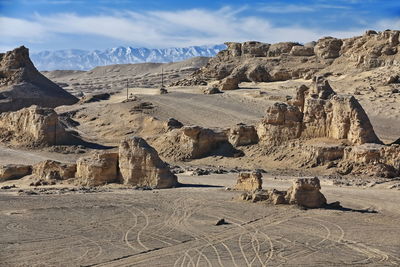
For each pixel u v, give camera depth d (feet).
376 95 369.50
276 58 531.09
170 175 183.01
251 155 239.71
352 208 152.87
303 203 150.92
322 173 213.66
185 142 253.44
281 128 241.14
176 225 130.00
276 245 114.83
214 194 167.84
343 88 404.36
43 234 120.98
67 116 380.17
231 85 455.22
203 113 369.71
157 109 377.50
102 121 362.33
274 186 186.09
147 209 146.30
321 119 233.96
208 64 570.46
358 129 222.69
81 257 105.40
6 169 198.80
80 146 282.56
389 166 208.64
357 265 103.35
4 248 110.42
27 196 163.63
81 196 163.73
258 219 136.26
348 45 501.56
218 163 239.50
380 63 444.96
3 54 485.97
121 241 116.26
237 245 114.42
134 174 181.57
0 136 293.23
